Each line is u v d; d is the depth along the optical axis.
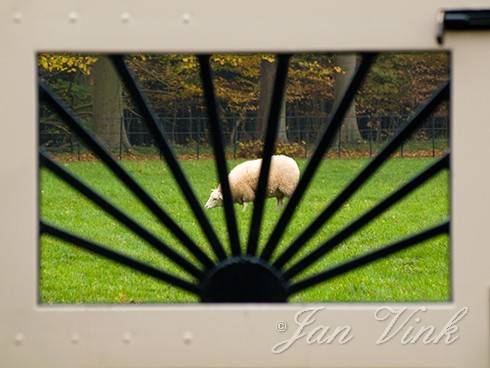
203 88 9.32
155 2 9.00
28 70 8.99
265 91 44.47
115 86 42.47
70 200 29.20
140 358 9.14
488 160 9.05
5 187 9.02
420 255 21.64
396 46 9.01
